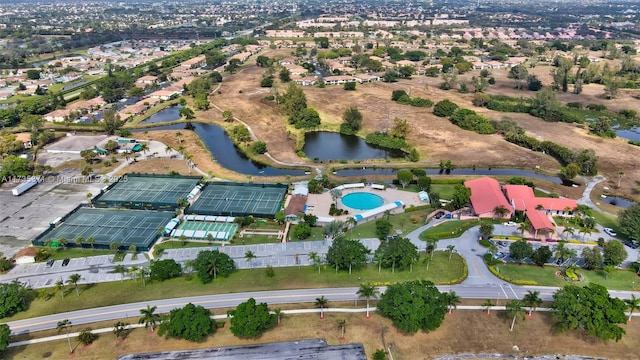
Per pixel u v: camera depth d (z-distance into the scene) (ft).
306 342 344.49
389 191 619.26
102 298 399.24
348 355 331.77
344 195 607.37
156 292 406.00
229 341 347.36
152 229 521.24
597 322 332.60
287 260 458.09
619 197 607.37
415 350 338.34
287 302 389.19
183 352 337.31
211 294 401.49
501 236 495.00
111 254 474.49
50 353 338.54
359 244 434.30
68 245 487.61
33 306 391.65
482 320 366.43
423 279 403.95
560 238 495.82
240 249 480.23
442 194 608.60
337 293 400.26
